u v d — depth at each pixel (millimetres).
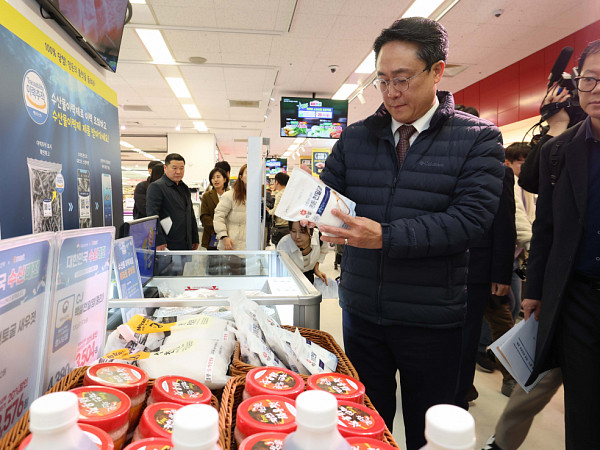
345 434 543
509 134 6352
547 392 1599
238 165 22562
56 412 363
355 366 1389
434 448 356
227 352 833
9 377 546
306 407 386
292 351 798
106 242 815
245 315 869
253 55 6273
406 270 1230
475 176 1156
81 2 1030
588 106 1296
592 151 1362
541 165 1600
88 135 1158
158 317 1017
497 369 2865
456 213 1134
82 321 727
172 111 10344
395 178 1264
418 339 1255
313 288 1163
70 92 1041
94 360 772
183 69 6988
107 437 478
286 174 4457
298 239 2678
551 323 1403
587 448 1347
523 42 5426
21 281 565
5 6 754
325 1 4559
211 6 4656
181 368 736
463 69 6473
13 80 778
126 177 13344
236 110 10172
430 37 1082
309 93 8508
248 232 2551
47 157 911
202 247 4527
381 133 1271
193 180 13562
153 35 5504
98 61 1230
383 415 1390
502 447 1688
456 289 1243
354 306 1334
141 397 636
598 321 1317
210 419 360
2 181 740
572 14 4688
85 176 1131
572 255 1356
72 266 688
